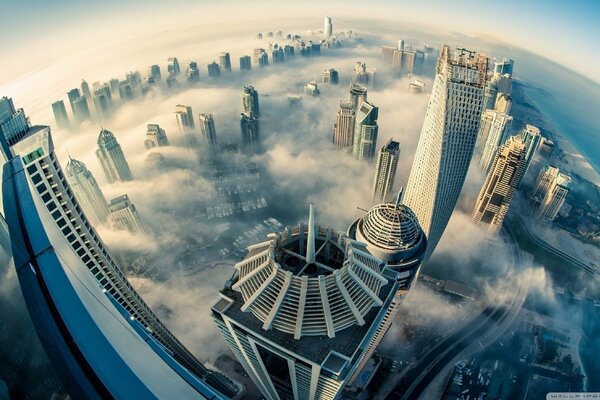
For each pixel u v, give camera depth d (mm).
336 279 143625
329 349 139875
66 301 145625
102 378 125875
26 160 176625
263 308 147125
